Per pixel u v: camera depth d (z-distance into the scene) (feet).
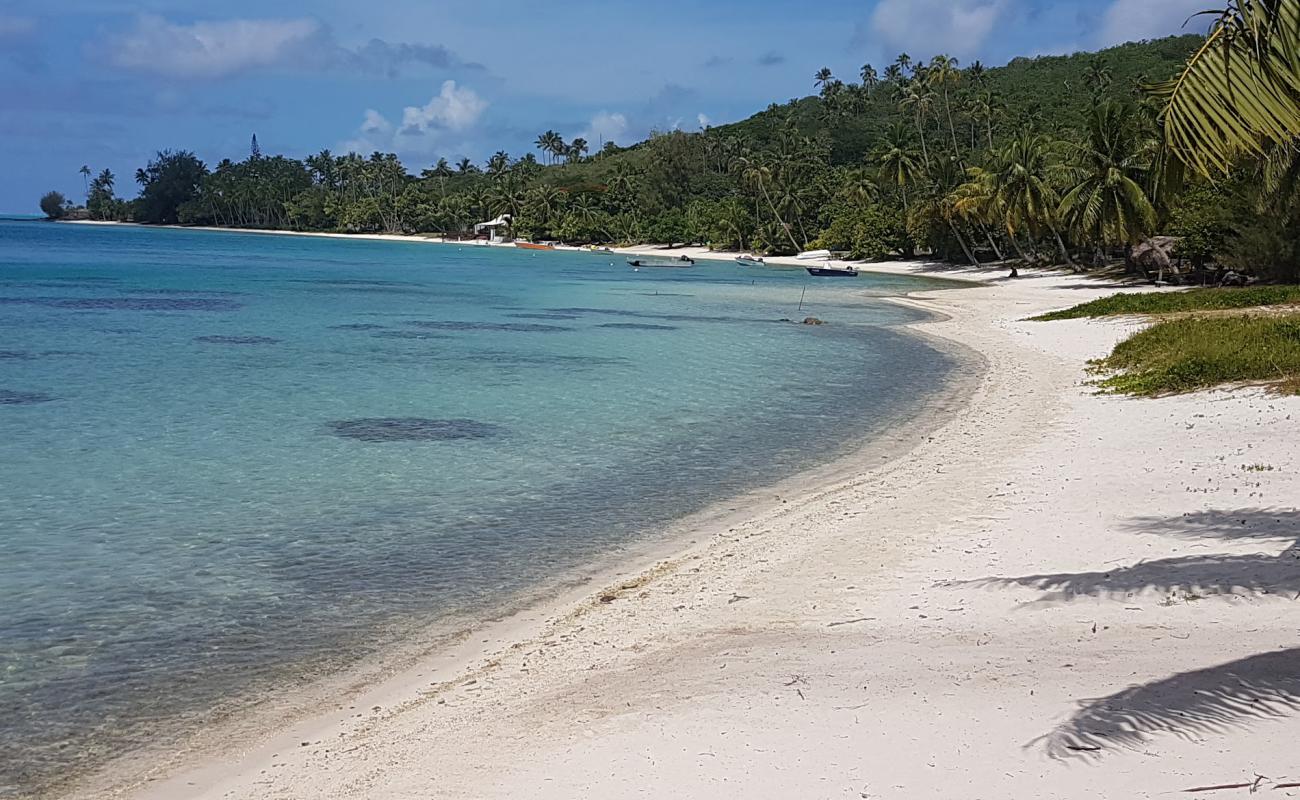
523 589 38.96
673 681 28.25
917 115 463.01
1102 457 55.47
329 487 55.77
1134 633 28.84
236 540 45.85
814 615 33.22
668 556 42.73
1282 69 21.50
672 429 72.69
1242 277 187.11
